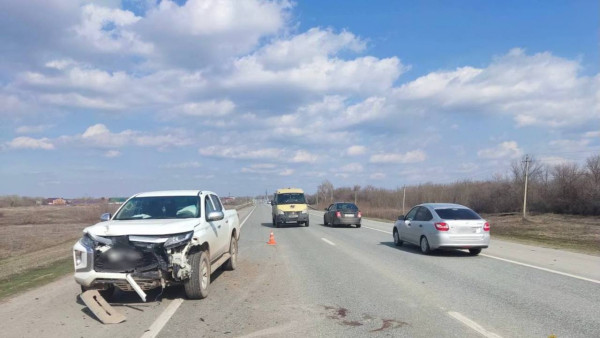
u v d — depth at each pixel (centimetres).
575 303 755
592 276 1012
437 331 605
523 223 3444
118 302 785
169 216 884
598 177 4000
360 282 956
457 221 1359
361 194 8656
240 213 5569
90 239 757
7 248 2220
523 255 1399
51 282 998
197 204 919
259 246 1706
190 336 591
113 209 5453
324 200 10088
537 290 862
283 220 2802
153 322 658
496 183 5541
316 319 669
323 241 1875
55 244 2316
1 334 606
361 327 627
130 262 738
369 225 3028
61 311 729
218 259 990
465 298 798
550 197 4400
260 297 819
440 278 997
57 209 6419
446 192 6378
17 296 850
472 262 1245
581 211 4025
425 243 1426
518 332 597
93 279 735
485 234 1361
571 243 1827
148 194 964
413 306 743
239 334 599
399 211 5100
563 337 574
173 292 860
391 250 1542
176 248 764
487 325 630
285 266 1192
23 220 4619
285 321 660
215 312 713
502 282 945
